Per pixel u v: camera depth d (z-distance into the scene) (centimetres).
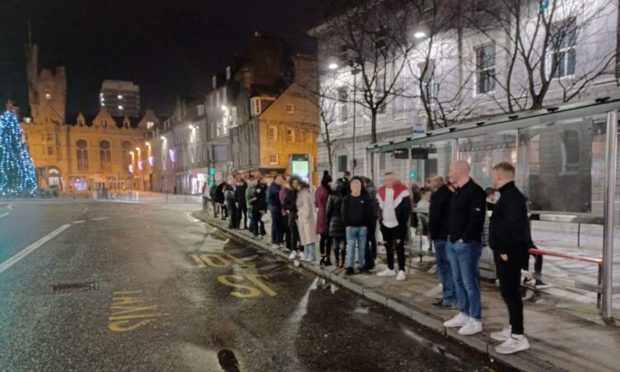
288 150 3903
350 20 1588
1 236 1489
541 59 1020
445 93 1747
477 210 489
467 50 1669
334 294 716
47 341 512
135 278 837
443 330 526
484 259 719
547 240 1062
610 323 516
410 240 909
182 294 719
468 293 500
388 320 582
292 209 1006
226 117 4597
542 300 617
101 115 9106
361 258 817
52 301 678
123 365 448
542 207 724
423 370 433
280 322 578
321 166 2686
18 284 790
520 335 445
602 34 1269
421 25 1759
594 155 827
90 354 475
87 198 5116
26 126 8238
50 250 1173
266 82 4125
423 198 880
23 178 5197
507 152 824
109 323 574
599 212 823
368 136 2239
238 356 469
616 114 498
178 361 457
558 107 555
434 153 960
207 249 1193
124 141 9344
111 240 1370
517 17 1105
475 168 881
